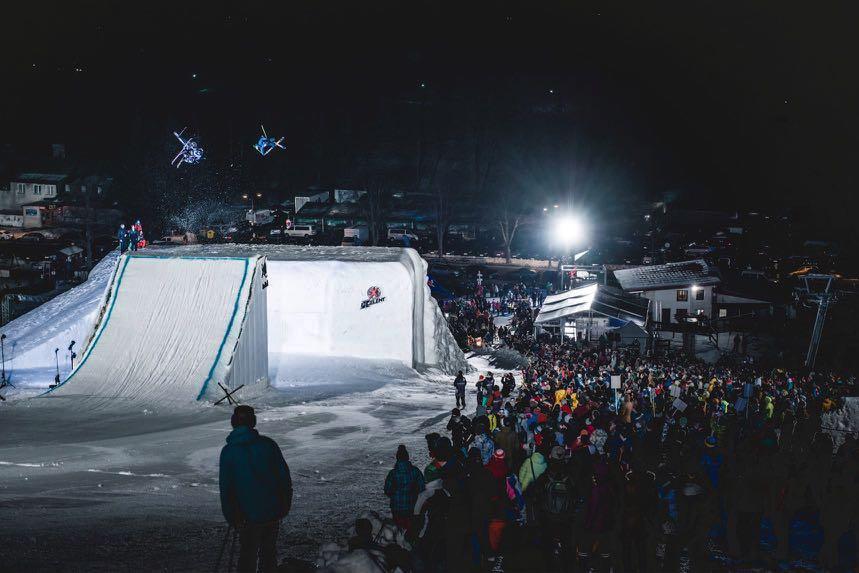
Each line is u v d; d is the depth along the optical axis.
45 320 41.91
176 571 8.41
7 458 19.34
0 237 101.12
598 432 16.70
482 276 80.50
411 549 8.97
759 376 31.83
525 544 8.91
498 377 40.75
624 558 8.82
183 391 28.48
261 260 32.09
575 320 49.16
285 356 39.09
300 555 9.53
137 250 45.44
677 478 9.92
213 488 15.86
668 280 57.00
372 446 21.44
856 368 44.53
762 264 85.88
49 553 9.15
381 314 40.38
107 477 17.06
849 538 11.60
